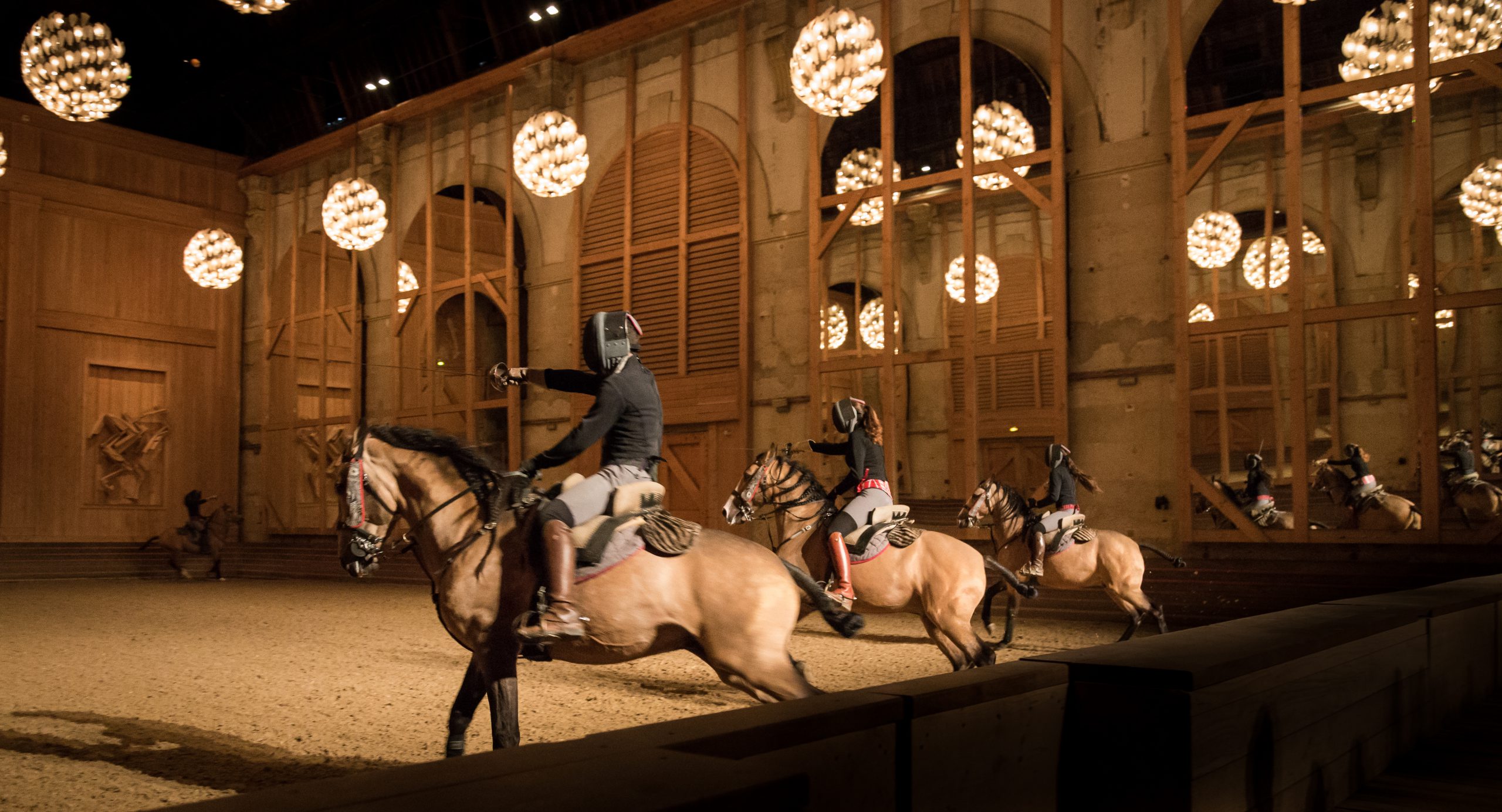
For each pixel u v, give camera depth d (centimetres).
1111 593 960
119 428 2433
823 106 1234
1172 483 1282
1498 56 1100
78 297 2391
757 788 161
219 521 2409
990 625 1184
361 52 2305
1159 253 1313
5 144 2298
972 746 253
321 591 1856
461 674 859
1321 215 1688
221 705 711
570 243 1950
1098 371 1353
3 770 518
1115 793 284
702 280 1748
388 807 147
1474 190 1374
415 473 480
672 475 1778
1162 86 1325
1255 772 315
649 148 1845
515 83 2023
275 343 2588
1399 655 475
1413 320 1583
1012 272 2008
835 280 2230
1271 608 1145
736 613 428
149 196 2516
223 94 2550
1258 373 1744
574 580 436
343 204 1734
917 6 1541
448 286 2127
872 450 720
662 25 1803
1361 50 1209
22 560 2175
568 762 177
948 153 2017
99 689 775
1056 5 1391
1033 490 1889
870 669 850
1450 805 395
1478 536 1076
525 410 1988
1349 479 1239
